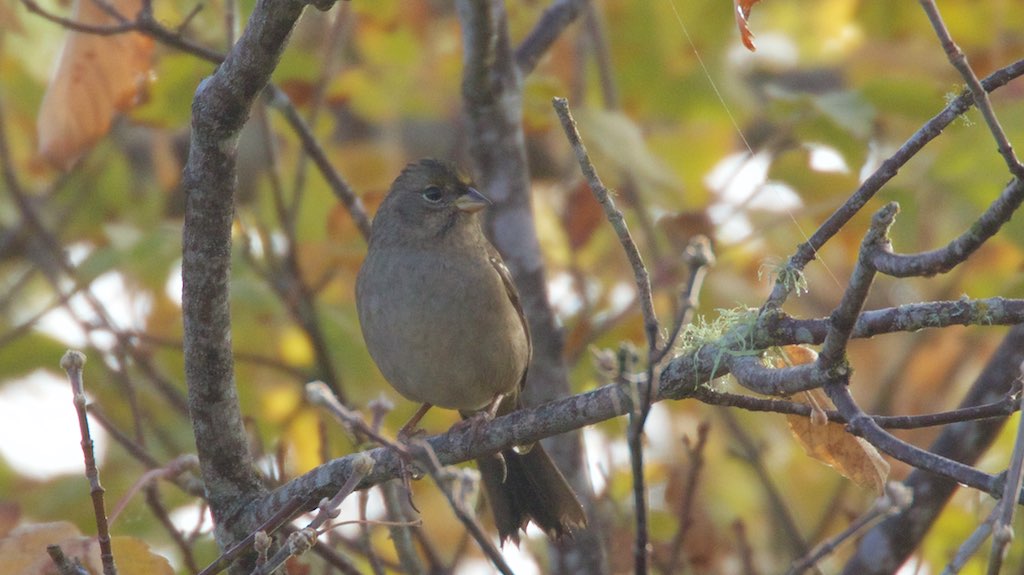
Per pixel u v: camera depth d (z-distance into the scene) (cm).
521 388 1057
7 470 1164
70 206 1342
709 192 1277
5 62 1265
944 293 1231
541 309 1086
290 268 1119
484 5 1027
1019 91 1120
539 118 1199
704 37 1264
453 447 780
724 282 1178
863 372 1338
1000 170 1025
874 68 1327
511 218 1087
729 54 1325
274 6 693
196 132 737
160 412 1206
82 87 970
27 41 1258
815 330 646
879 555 965
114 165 1366
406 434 1008
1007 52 1297
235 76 719
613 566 1012
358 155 1332
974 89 530
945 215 1130
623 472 1175
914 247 1088
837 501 1103
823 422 656
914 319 617
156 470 834
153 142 1407
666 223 1166
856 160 1138
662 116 1291
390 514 852
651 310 570
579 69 1263
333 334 1187
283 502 789
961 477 540
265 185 1229
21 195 1170
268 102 1040
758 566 1168
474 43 1047
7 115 1303
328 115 1334
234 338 1245
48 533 759
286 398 1235
